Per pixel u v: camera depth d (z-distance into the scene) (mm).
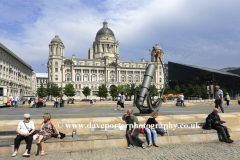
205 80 71812
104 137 7543
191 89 69000
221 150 7336
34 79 127000
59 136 7270
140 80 116750
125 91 89875
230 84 68875
